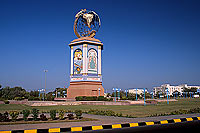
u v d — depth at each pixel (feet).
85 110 89.15
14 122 51.62
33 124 48.44
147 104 141.08
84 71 171.83
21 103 148.87
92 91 168.76
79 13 188.14
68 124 47.80
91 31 186.09
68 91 175.63
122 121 51.96
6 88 267.18
